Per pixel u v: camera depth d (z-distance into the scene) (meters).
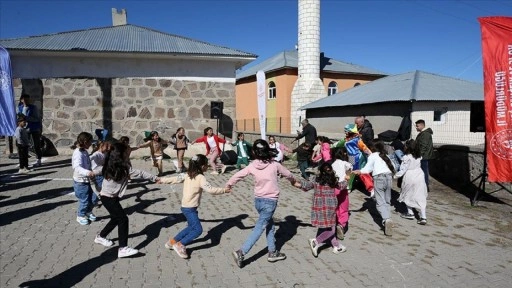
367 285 4.35
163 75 14.91
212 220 6.88
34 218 6.74
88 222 6.48
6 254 5.14
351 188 9.34
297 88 29.61
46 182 9.67
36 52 13.52
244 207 7.84
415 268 4.82
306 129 12.25
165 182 5.29
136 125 14.73
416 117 15.76
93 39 15.51
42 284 4.28
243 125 38.06
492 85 7.34
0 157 13.58
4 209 7.29
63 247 5.41
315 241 5.17
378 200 6.17
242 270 4.74
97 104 14.44
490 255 5.26
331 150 9.70
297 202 8.31
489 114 7.39
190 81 15.16
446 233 6.20
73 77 14.25
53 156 14.08
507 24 7.22
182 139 11.70
